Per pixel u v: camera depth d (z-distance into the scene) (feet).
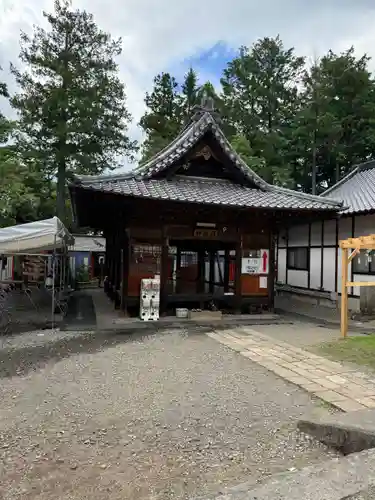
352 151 91.35
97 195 30.68
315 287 49.70
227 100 108.58
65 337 27.68
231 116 104.73
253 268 38.42
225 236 37.40
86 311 40.24
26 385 17.33
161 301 35.47
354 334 30.12
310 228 51.01
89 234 102.78
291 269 55.42
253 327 32.55
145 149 103.30
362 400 15.48
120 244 38.75
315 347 24.71
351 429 11.69
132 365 20.61
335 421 12.58
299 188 104.63
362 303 40.14
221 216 36.86
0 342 25.96
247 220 37.83
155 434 12.64
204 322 33.78
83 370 19.67
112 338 27.48
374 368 19.89
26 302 45.91
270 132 100.73
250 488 8.82
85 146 84.84
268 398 15.90
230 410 14.66
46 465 10.75
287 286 56.13
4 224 65.67
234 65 112.68
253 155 96.58
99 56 88.63
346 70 89.30
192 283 52.37
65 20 85.35
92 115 82.64
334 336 28.73
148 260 35.17
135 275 34.94
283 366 20.35
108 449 11.66
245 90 109.50
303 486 8.73
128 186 32.53
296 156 97.19
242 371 19.63
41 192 91.76
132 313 36.94
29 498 9.34
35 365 20.56
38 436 12.42
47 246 32.68
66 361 21.35
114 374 19.01
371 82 90.58
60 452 11.45
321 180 104.88
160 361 21.47
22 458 11.09
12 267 62.23
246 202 34.06
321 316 39.29
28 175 82.99
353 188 51.83
